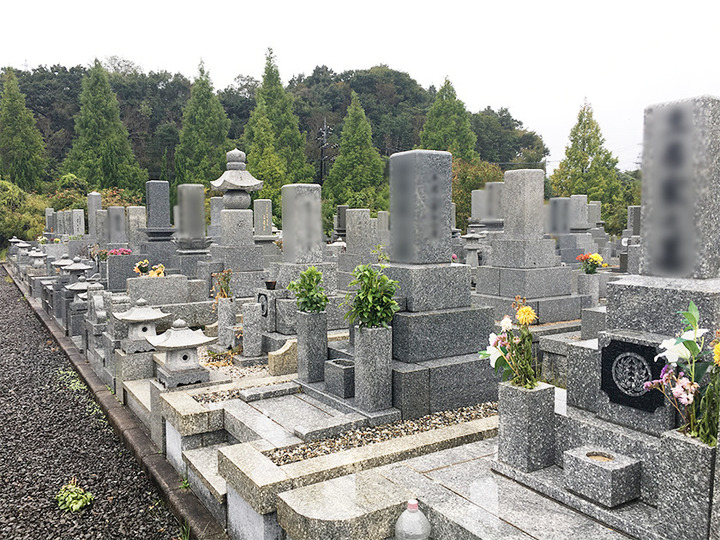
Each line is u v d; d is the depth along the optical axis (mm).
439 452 4566
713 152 3703
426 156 6246
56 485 5652
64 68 63969
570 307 9570
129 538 4672
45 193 42625
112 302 8336
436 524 3586
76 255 19781
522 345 4094
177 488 5234
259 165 38625
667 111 3879
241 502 4203
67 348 10938
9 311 15852
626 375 3836
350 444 4781
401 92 67062
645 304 3975
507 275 9719
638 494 3549
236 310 10344
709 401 2986
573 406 4289
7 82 44375
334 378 5895
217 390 6289
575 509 3582
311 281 6480
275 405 5801
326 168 51625
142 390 7195
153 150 53219
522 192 9797
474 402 5859
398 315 5879
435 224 6332
